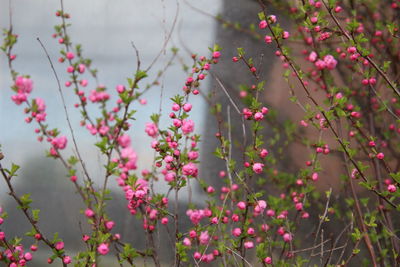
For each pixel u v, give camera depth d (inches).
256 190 115.6
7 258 75.3
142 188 72.9
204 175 118.1
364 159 106.3
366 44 106.2
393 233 87.6
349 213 103.7
